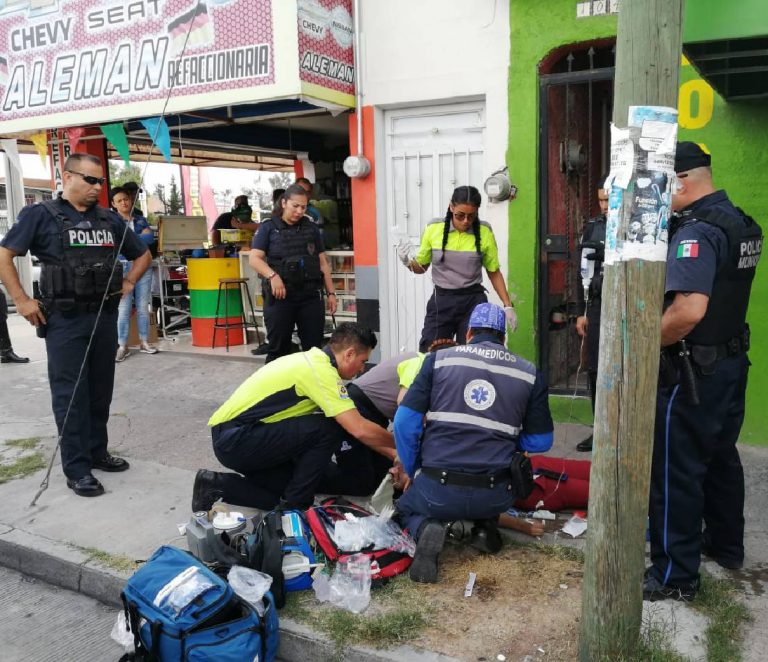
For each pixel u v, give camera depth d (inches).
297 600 123.8
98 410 187.0
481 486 127.2
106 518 161.6
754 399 185.2
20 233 168.1
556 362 222.8
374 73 235.0
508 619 116.5
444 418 129.0
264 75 222.1
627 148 91.5
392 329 252.5
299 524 130.5
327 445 150.6
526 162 210.1
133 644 113.9
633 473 95.9
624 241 92.7
